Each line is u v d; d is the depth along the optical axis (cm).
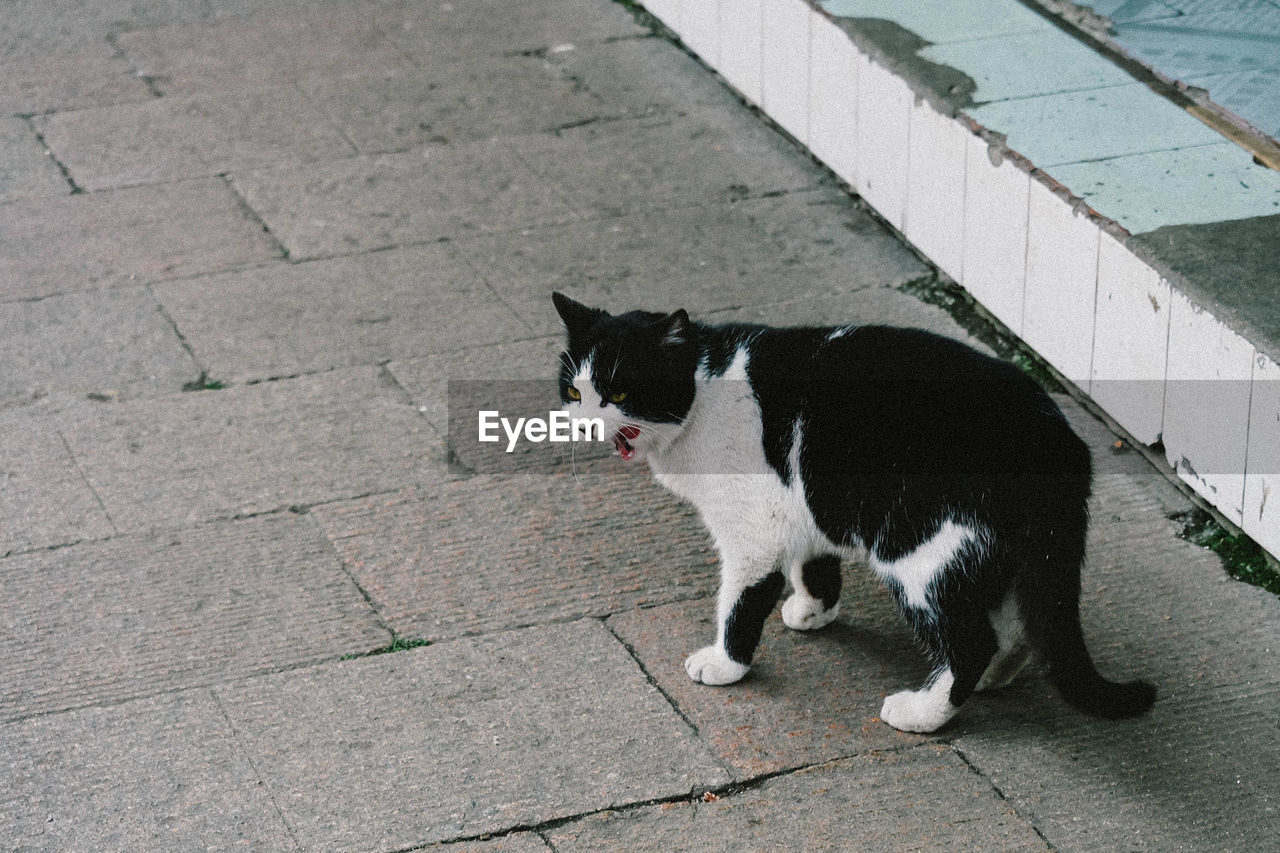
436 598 473
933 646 398
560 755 407
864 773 398
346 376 595
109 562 490
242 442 554
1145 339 507
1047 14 685
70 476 535
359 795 394
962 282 623
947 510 382
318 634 457
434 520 512
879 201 684
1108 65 636
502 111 811
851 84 684
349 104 820
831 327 422
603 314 436
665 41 890
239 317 636
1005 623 402
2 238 694
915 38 665
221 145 779
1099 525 496
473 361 604
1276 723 408
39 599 473
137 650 451
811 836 377
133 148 776
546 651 448
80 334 623
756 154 761
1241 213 518
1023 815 381
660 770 401
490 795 393
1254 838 370
